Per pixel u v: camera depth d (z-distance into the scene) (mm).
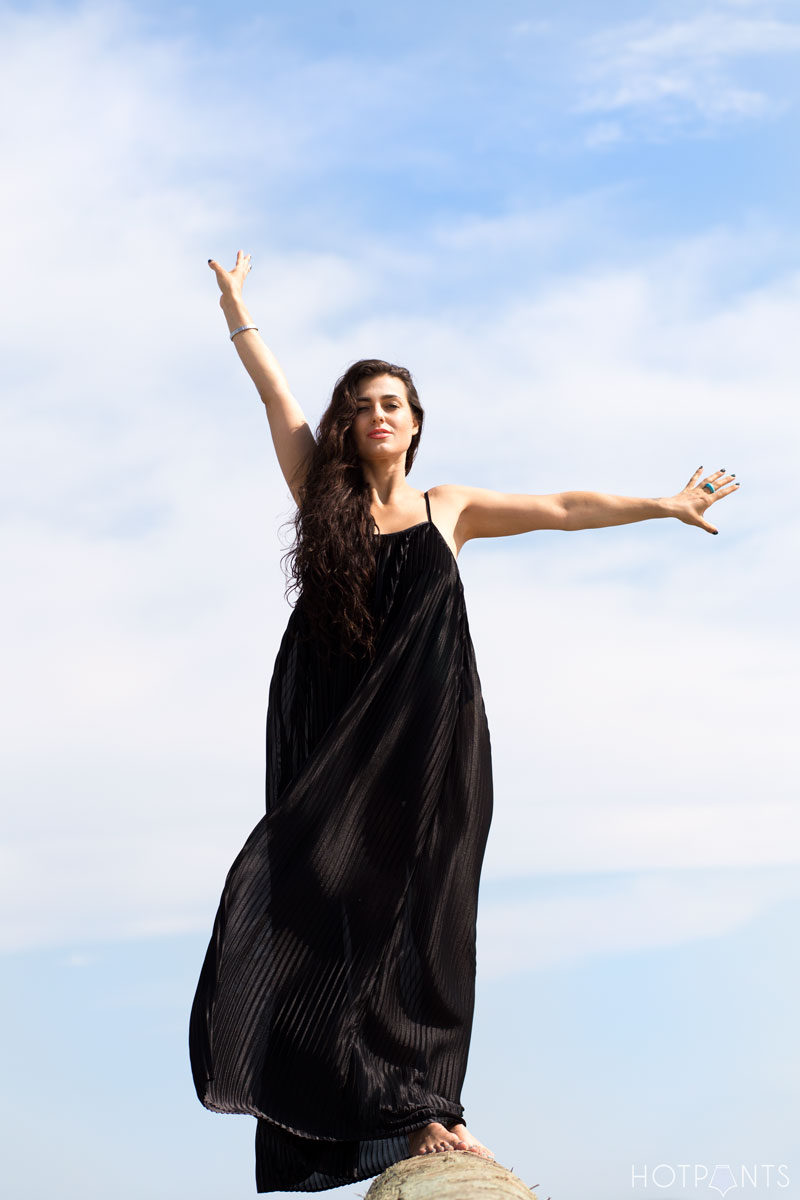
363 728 5699
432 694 5758
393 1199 4832
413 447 6508
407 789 5652
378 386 6254
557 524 6367
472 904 5758
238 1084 5289
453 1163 4980
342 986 5441
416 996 5559
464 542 6426
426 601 5852
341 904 5520
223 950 5406
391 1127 5250
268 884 5508
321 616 5945
